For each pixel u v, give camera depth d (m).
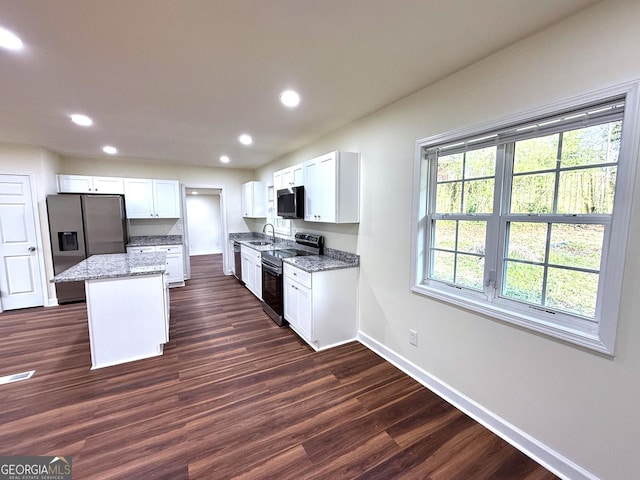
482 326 1.94
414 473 1.60
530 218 1.73
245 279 5.37
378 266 2.85
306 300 2.99
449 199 2.24
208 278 6.18
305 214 3.58
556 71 1.51
